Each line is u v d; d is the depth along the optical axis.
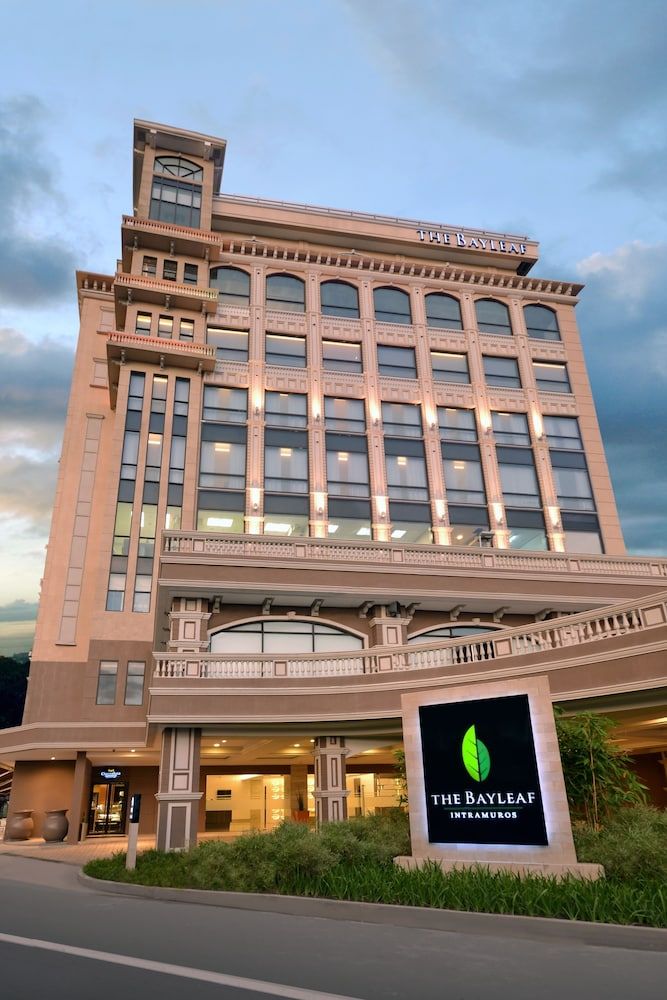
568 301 42.84
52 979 6.43
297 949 7.93
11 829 28.14
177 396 34.09
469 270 42.12
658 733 21.92
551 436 38.47
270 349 37.19
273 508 33.12
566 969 6.96
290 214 41.56
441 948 8.02
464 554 27.78
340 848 12.75
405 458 35.91
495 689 12.44
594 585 28.30
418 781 12.89
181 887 12.73
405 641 26.23
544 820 11.23
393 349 38.88
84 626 31.55
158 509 31.50
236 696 20.28
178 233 37.22
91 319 39.28
